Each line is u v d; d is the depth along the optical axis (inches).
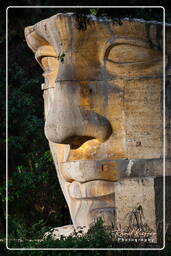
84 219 565.6
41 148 794.8
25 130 772.0
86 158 566.6
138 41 558.6
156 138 558.9
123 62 562.3
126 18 557.6
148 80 560.7
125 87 561.3
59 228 603.2
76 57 564.4
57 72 581.3
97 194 560.4
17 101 767.7
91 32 561.0
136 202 529.0
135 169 554.9
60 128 561.6
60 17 560.7
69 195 585.9
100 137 561.9
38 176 762.2
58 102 565.0
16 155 807.7
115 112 563.2
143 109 560.7
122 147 561.9
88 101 563.2
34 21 739.4
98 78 564.7
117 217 535.5
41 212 794.2
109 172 557.9
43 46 601.3
